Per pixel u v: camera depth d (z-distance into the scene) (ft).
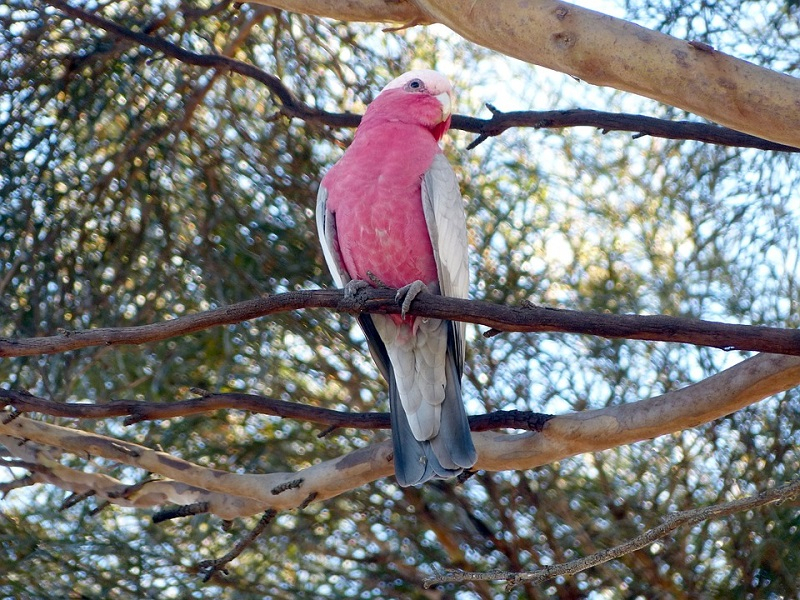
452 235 24.70
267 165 31.17
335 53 31.63
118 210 29.45
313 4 22.54
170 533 30.17
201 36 30.73
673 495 29.55
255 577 29.81
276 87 28.27
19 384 28.68
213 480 25.62
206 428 31.45
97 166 29.17
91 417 22.20
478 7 19.57
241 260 29.89
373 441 31.53
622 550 18.67
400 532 30.94
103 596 27.84
